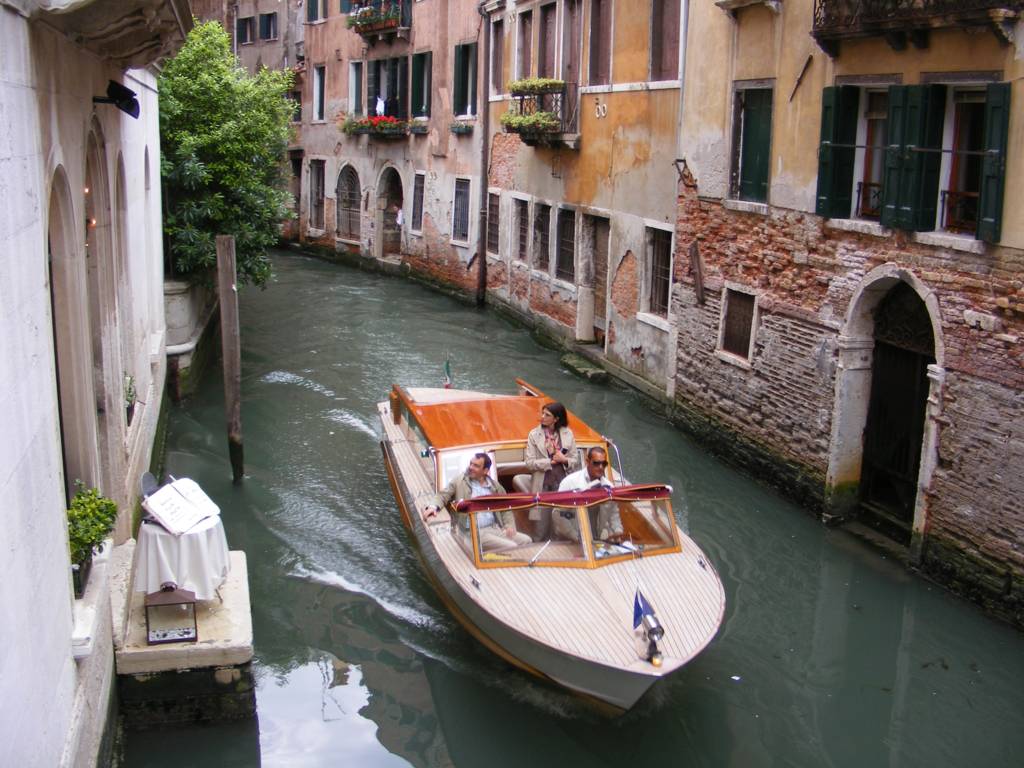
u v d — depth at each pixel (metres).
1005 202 7.11
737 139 10.73
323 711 6.39
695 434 11.63
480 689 6.67
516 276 18.38
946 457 7.86
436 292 21.73
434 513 7.46
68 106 5.29
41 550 4.03
